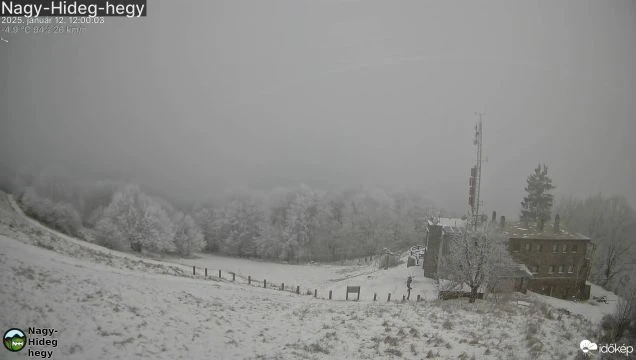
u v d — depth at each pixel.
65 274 21.19
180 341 16.75
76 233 64.62
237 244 79.31
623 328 23.44
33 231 35.94
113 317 17.31
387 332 20.48
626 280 56.31
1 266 19.12
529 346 19.53
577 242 44.56
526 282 39.34
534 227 48.03
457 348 18.61
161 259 56.56
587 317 32.62
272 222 82.38
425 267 41.94
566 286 44.28
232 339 18.09
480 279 30.41
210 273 43.62
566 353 19.27
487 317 24.67
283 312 25.02
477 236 31.59
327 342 18.78
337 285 44.84
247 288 34.59
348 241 79.50
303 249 77.81
